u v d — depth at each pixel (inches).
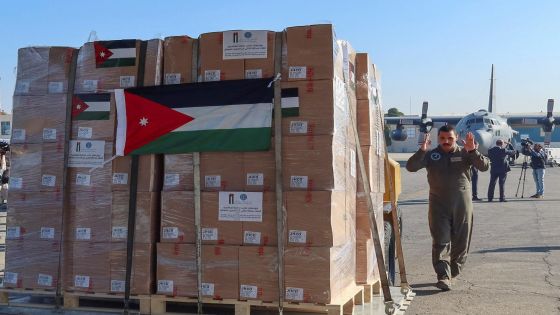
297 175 178.5
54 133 198.7
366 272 215.5
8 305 203.0
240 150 182.4
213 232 184.2
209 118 185.6
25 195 200.5
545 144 1740.9
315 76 178.9
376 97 237.6
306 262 176.6
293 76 180.4
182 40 191.9
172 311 194.7
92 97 195.9
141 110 191.0
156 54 193.0
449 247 285.6
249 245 181.6
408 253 386.3
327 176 176.6
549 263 343.6
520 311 242.1
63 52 200.1
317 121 178.1
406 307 233.8
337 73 184.2
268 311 193.0
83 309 195.9
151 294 188.7
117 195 192.2
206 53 188.7
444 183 280.1
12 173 202.7
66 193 196.4
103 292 192.5
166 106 189.0
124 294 190.1
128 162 192.1
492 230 481.1
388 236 273.4
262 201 181.0
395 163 283.0
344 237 191.2
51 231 197.5
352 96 209.3
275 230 180.1
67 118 197.6
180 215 187.3
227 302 182.5
